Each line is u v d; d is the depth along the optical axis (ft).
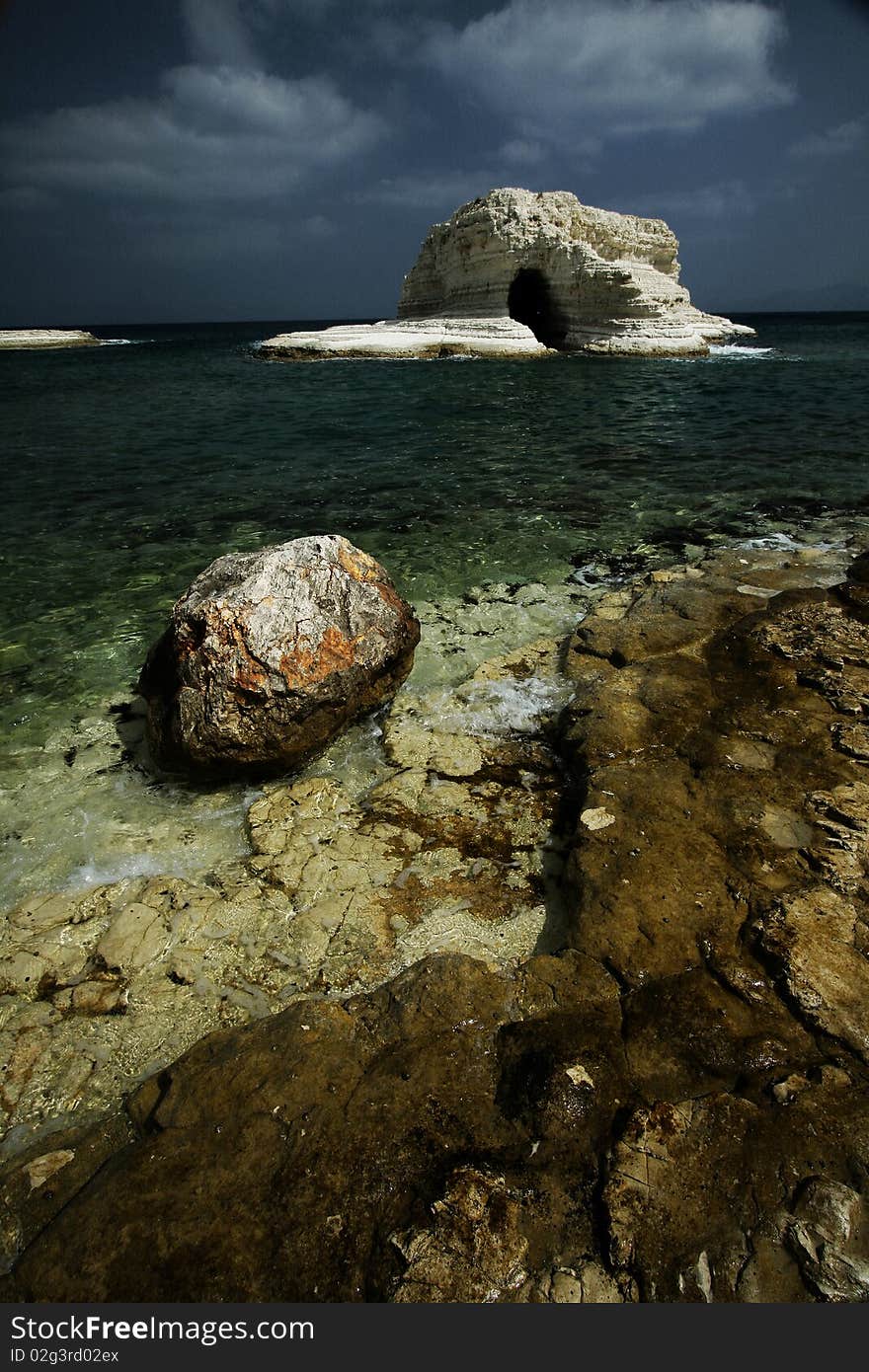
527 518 37.27
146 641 25.84
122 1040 12.23
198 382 102.01
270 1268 8.67
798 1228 8.59
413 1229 8.83
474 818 16.93
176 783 18.66
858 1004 11.30
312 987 13.04
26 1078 11.68
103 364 134.72
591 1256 8.65
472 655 24.20
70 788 18.42
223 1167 9.68
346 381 99.50
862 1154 9.23
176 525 37.50
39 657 24.72
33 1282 8.70
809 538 33.24
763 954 12.31
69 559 33.22
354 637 19.25
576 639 24.20
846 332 224.53
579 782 17.70
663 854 14.60
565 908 14.38
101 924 14.26
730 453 50.42
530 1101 10.28
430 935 13.94
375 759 19.31
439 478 45.93
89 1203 9.38
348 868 15.46
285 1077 10.77
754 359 119.34
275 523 37.42
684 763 17.47
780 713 19.11
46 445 58.18
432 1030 11.51
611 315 128.36
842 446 51.29
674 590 27.04
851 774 16.55
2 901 15.02
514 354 122.21
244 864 15.85
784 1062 10.64
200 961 13.47
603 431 59.93
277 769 18.56
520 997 12.13
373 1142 9.86
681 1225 8.75
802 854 14.28
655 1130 9.68
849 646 21.88
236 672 17.46
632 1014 11.59
